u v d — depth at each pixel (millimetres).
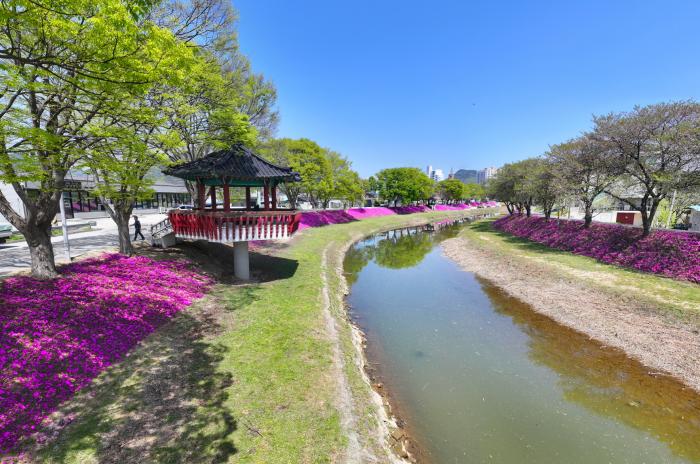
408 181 59375
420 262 26328
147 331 9273
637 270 17750
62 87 7465
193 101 14852
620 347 11406
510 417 8266
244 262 16141
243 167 13633
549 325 13625
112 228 27453
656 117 17062
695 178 16578
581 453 7133
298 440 6035
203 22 14828
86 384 6781
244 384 7555
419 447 7191
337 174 45250
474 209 95750
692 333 11188
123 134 8578
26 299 8648
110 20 5395
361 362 10336
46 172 8234
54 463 4984
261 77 20547
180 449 5547
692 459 6965
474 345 12031
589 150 22078
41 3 5227
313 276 17641
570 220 30844
